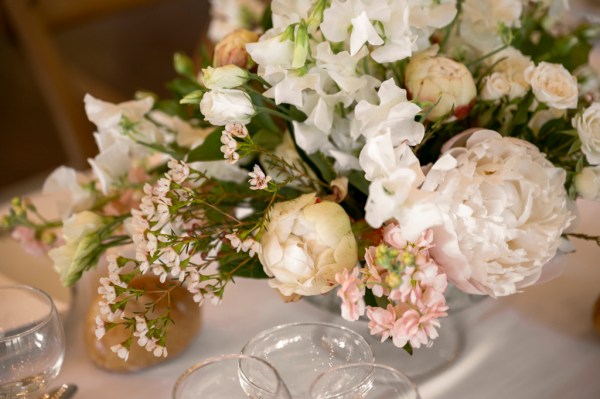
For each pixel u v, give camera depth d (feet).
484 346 2.97
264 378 2.52
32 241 3.18
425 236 2.51
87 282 3.21
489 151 2.61
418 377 2.87
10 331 2.81
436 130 2.75
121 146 3.05
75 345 3.02
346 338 2.71
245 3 3.96
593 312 3.01
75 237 2.88
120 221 2.93
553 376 2.85
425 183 2.52
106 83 9.32
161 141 3.09
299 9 2.73
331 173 2.82
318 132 2.78
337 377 2.51
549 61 3.23
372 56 2.68
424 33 2.83
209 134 2.89
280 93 2.66
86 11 5.35
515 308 3.12
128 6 5.58
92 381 2.89
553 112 2.90
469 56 3.03
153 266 2.60
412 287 2.47
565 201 2.73
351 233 2.57
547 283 3.22
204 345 3.02
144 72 9.68
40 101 9.71
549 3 3.19
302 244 2.55
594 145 2.69
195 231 2.81
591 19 4.65
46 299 2.77
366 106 2.60
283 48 2.64
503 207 2.60
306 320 3.12
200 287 2.62
